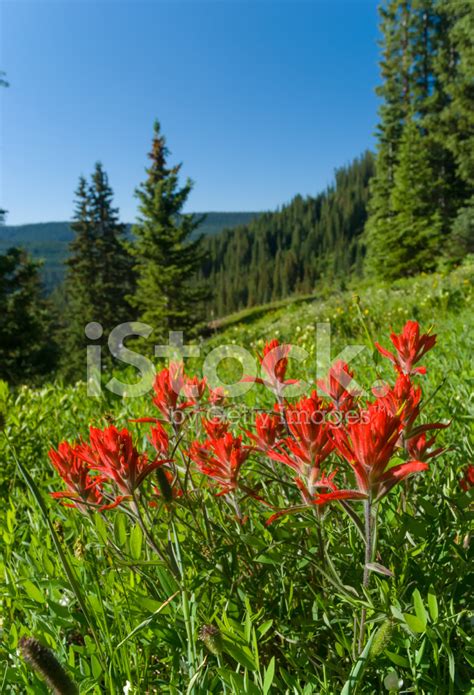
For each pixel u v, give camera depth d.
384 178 33.34
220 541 1.44
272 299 110.69
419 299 8.31
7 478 2.71
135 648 1.14
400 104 33.88
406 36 33.16
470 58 22.58
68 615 1.22
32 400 4.17
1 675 1.12
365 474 0.93
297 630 1.22
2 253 18.12
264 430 1.40
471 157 24.66
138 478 1.17
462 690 0.97
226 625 1.06
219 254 145.62
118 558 1.35
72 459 1.35
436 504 1.54
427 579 1.22
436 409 2.27
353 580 1.22
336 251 105.31
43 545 1.64
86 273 37.66
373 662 1.05
